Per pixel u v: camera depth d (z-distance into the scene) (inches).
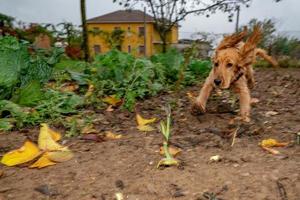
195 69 84.4
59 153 35.0
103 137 40.8
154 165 32.9
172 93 67.2
